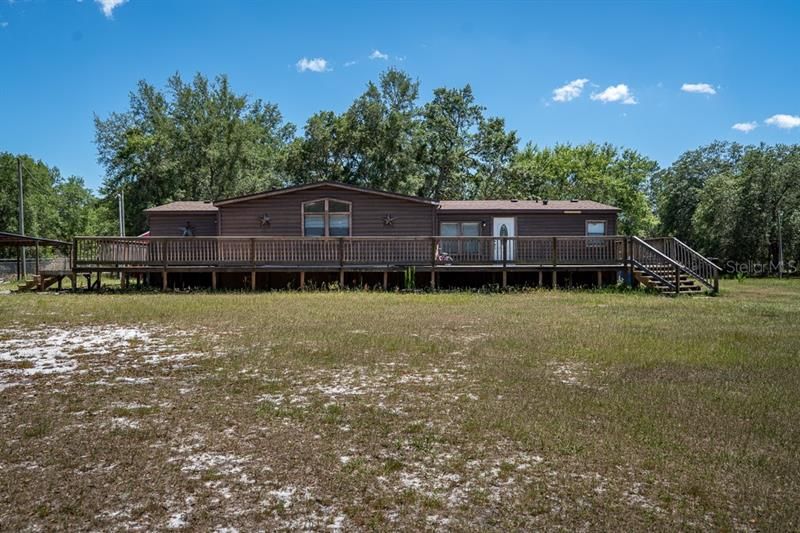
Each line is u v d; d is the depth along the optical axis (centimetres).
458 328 1065
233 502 365
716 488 380
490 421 516
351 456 441
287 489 384
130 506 360
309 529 333
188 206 2273
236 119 4369
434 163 4138
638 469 412
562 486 385
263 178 4256
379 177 3938
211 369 731
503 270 1931
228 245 1941
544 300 1592
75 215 6372
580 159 5153
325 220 2111
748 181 3484
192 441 473
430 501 363
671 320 1181
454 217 2214
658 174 6419
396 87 4269
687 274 1914
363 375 699
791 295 1836
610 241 2045
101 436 486
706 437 475
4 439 478
